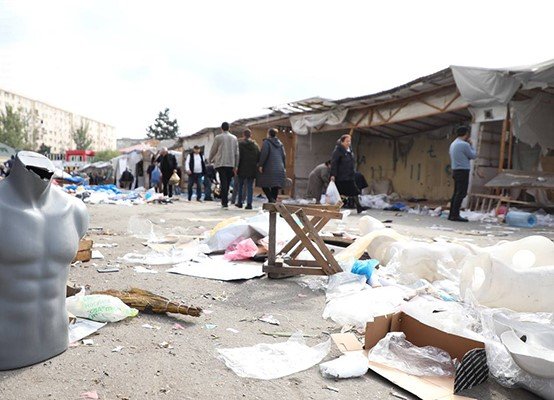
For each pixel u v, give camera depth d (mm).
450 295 3459
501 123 11641
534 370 2006
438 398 1964
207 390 1925
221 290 3508
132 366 2104
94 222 7438
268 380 2055
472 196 11438
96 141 124438
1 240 1908
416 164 17281
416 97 13164
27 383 1897
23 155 2004
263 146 10398
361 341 2559
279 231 5102
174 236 5945
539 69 9305
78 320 2617
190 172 14148
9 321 1987
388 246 4598
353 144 19031
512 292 3004
